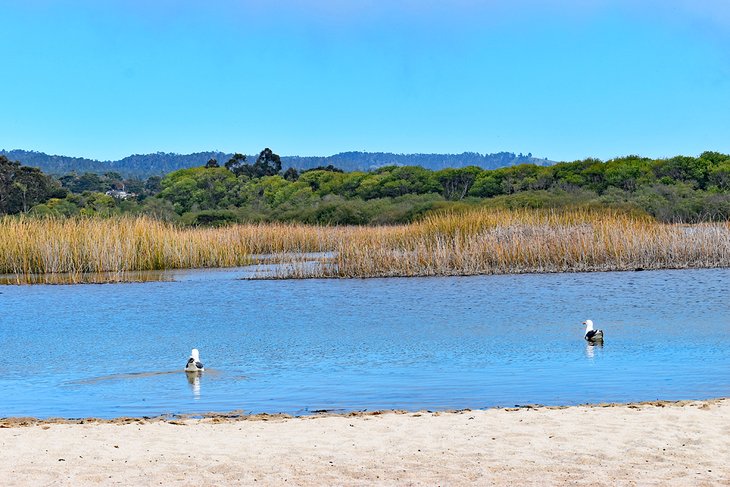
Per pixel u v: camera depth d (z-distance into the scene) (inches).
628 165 4402.1
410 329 1076.5
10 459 491.2
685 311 1178.0
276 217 3779.5
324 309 1288.1
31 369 855.1
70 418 637.9
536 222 1950.1
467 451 493.4
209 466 473.4
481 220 2006.6
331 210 3663.9
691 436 513.3
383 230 2348.7
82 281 1743.4
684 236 1822.1
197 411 655.8
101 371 837.8
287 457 487.8
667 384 719.1
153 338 1050.7
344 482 443.2
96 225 2080.5
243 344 987.9
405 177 5344.5
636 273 1662.2
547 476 445.7
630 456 476.7
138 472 464.4
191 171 6067.9
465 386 729.6
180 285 1658.5
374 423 568.7
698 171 4249.5
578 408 605.6
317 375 792.9
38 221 2139.5
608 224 1852.9
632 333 1005.2
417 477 448.8
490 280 1601.9
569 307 1245.1
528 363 829.8
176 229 2317.9
